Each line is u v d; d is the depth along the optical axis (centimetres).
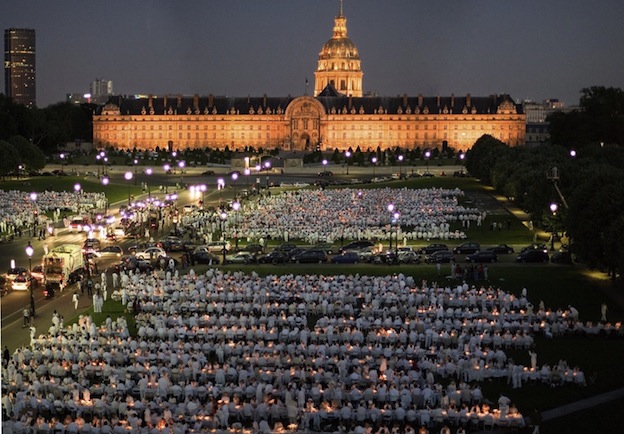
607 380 9888
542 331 11519
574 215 14925
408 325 11200
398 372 9644
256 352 10100
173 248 18225
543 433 8588
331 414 8662
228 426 8462
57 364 9894
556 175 17638
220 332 10956
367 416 8625
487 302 12519
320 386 9144
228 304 12238
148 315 11894
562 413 9038
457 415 8694
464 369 9794
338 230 19412
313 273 15325
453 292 12838
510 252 17438
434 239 19538
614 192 14188
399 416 8612
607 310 12656
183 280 13812
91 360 10131
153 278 13950
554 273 15212
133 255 16925
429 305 12306
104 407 8812
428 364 9850
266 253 17675
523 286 14175
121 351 10238
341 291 12594
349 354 10250
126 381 9319
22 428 8281
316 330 10956
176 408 8688
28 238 19925
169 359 9950
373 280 13375
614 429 8656
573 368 9969
